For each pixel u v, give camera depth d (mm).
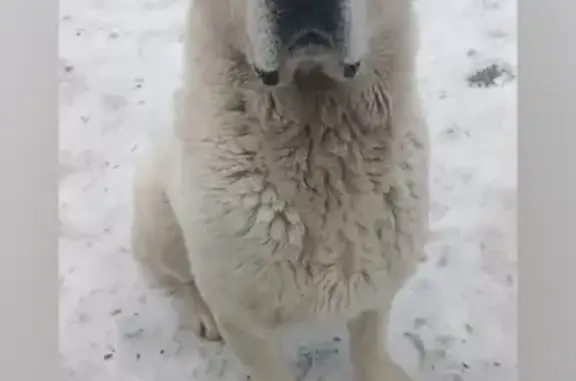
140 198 980
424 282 990
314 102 880
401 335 1001
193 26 891
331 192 888
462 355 996
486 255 982
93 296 1000
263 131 883
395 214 906
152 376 1011
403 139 908
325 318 927
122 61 976
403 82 901
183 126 916
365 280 907
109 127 980
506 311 989
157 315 1008
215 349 1011
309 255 892
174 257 987
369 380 1011
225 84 883
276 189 886
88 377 1003
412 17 895
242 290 904
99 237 994
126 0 969
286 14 838
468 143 967
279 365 1002
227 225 888
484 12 960
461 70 957
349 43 848
